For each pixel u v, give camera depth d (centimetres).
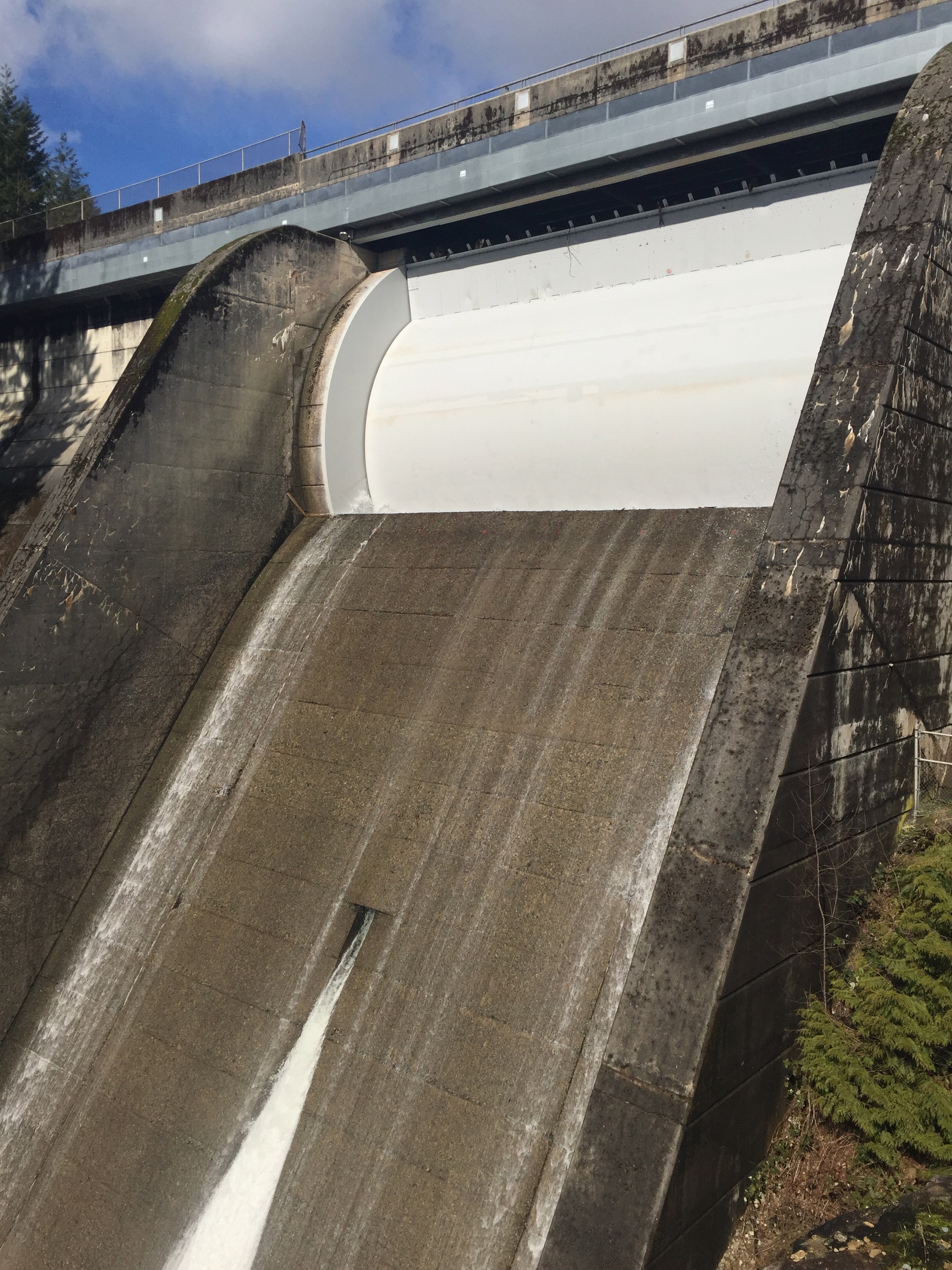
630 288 1617
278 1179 1003
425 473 1662
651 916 852
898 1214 860
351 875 1177
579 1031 930
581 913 998
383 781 1241
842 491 941
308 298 1758
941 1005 928
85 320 2559
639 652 1166
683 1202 777
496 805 1129
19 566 1392
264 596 1620
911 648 1086
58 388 2638
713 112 1455
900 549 1027
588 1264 760
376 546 1556
